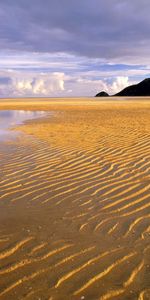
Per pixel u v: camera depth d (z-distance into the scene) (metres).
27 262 3.47
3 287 3.05
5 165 7.30
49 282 3.12
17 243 3.88
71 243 3.87
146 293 2.97
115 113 22.58
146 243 3.85
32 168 7.06
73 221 4.48
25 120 18.25
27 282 3.12
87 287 3.05
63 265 3.40
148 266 3.38
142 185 5.90
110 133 11.95
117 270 3.31
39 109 29.81
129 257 3.55
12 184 6.04
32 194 5.53
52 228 4.28
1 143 10.05
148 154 8.22
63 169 6.98
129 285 3.08
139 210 4.84
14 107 33.84
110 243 3.86
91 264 3.42
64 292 2.98
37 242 3.90
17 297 2.92
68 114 22.47
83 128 13.69
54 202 5.17
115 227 4.29
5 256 3.60
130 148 9.01
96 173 6.67
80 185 5.96
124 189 5.72
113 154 8.33
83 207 4.96
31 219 4.56
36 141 10.35
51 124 15.62
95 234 4.09
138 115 20.39
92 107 31.23
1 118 19.91
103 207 4.96
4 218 4.61
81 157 8.04
